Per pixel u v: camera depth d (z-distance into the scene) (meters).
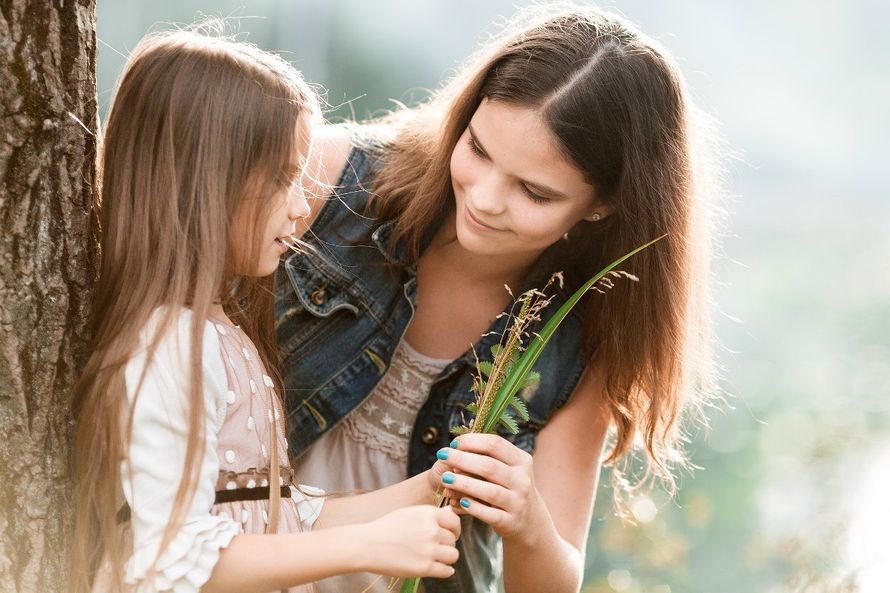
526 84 1.82
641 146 1.94
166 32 1.77
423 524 1.60
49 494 1.59
